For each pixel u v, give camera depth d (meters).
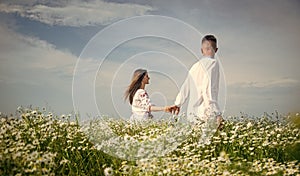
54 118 4.79
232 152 4.56
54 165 3.77
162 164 3.79
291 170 3.93
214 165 3.83
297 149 4.59
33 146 3.98
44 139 4.29
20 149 3.92
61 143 4.39
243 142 4.73
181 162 3.91
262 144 4.60
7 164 3.56
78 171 4.15
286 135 5.00
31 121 4.68
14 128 4.42
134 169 3.79
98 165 4.18
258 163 4.26
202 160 4.06
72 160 4.23
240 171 3.68
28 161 3.63
